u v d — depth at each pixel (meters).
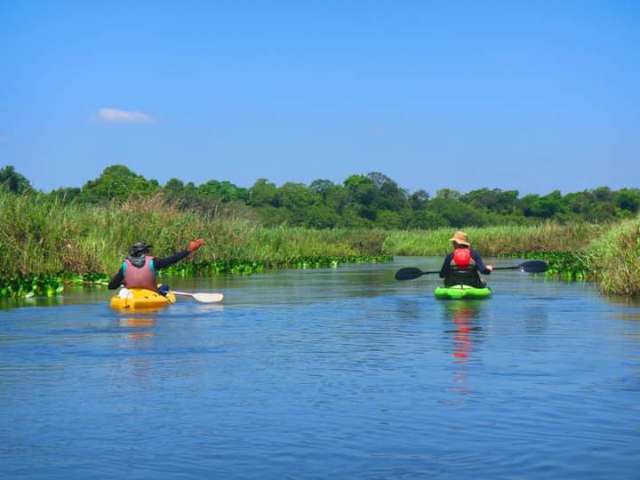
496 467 5.24
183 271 25.72
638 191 92.00
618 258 18.67
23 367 8.63
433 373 8.30
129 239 24.61
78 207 24.06
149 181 53.31
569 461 5.34
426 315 13.70
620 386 7.58
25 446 5.74
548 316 13.45
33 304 15.36
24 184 21.58
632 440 5.80
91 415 6.57
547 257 36.59
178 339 10.73
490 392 7.35
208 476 5.12
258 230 34.44
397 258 45.75
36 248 20.09
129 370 8.48
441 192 97.38
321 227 72.94
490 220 86.94
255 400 7.08
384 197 88.69
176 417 6.51
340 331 11.57
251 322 12.64
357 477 5.07
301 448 5.67
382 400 7.06
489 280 23.22
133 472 5.20
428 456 5.47
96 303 15.55
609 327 11.96
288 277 24.75
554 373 8.24
